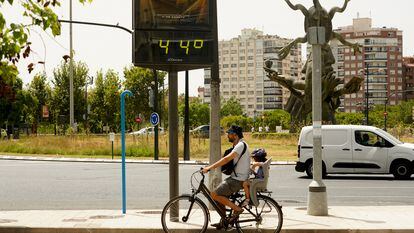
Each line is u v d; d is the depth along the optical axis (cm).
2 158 4009
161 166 3219
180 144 4409
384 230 1080
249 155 1047
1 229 1105
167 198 1728
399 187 2034
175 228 1074
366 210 1348
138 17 1133
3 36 972
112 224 1143
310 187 1261
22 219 1217
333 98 5000
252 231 1057
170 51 1139
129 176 2520
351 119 11100
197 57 1148
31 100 7956
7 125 7856
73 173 2700
